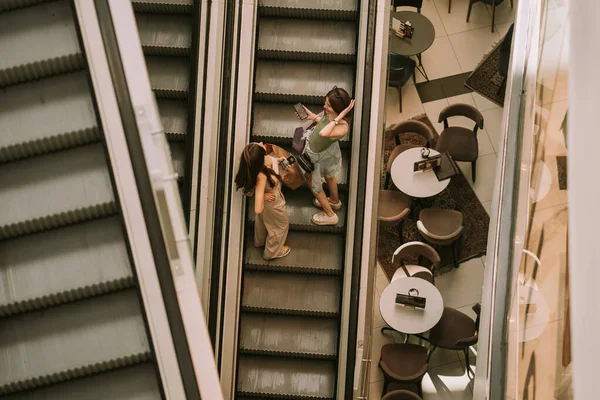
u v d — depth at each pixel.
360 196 7.72
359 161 7.75
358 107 7.84
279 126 8.21
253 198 8.03
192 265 4.00
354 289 7.64
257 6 8.22
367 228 7.69
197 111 7.38
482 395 5.11
